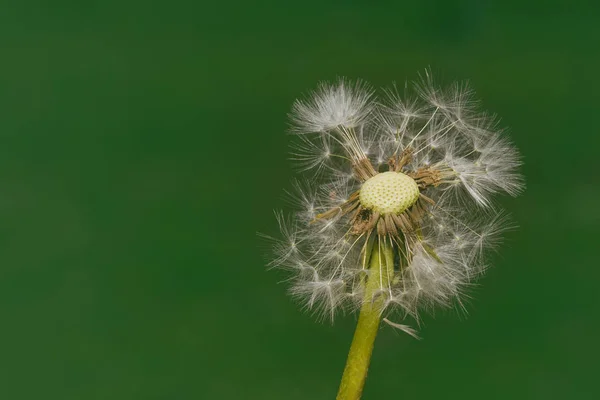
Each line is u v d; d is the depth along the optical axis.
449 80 0.54
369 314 0.36
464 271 0.36
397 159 0.36
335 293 0.36
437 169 0.36
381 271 0.35
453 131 0.37
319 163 0.37
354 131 0.37
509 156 0.37
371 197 0.35
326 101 0.37
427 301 0.36
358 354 0.36
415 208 0.35
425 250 0.36
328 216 0.36
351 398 0.36
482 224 0.36
